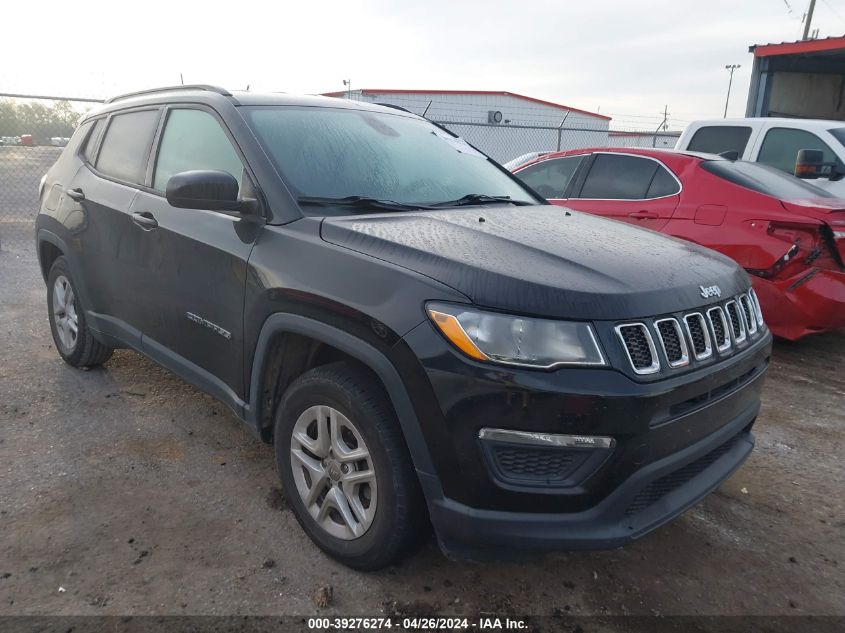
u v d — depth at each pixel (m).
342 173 3.00
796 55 11.48
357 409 2.33
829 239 4.81
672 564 2.72
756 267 5.00
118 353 4.78
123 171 3.73
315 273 2.43
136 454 3.36
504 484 2.07
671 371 2.17
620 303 2.12
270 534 2.76
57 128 11.34
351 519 2.48
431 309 2.12
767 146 7.52
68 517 2.80
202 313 3.01
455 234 2.54
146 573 2.48
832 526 3.04
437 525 2.18
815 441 3.92
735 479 3.46
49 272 4.55
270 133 2.99
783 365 5.25
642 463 2.11
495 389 2.02
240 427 3.71
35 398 3.96
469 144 4.12
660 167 5.72
